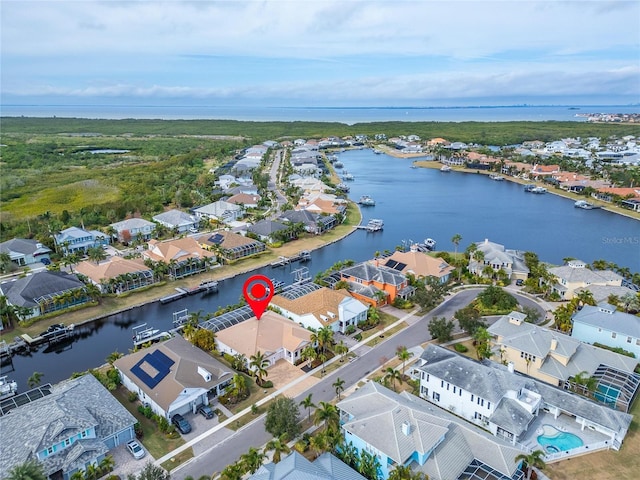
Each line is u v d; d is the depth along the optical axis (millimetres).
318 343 87750
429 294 105625
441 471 55062
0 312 100812
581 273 114125
